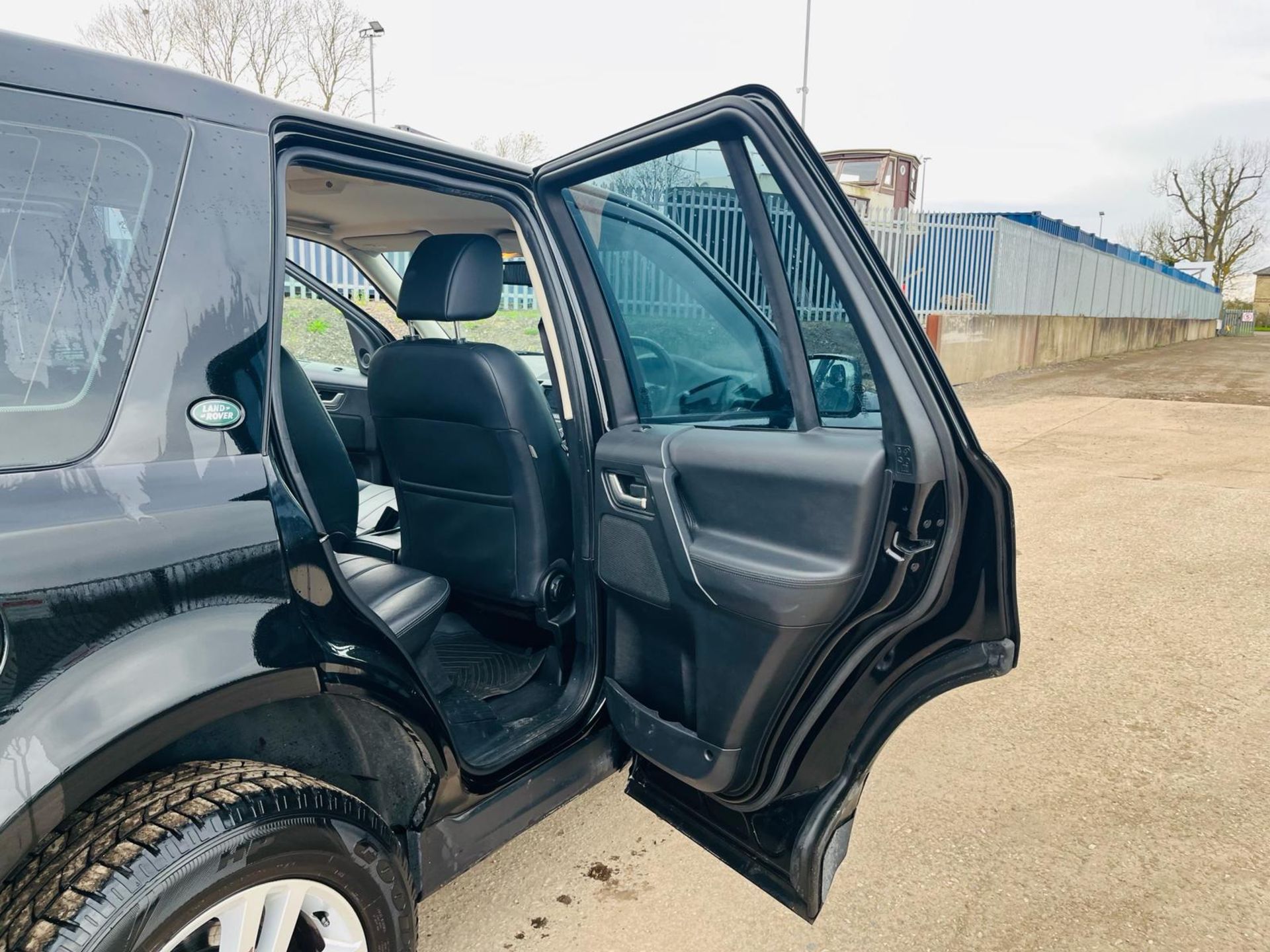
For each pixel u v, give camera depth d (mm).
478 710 1886
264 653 1146
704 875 2000
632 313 1932
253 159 1268
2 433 1005
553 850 2096
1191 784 2367
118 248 1113
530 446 1990
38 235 1053
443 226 2525
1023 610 3676
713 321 1743
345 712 1382
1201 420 9234
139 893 1005
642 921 1838
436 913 1864
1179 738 2613
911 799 2309
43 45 1084
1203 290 38156
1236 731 2648
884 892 1934
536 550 2055
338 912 1252
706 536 1596
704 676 1603
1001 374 15172
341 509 2320
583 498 1903
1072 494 5785
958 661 1418
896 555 1336
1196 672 3064
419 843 1498
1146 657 3191
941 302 13617
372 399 2225
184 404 1143
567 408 1906
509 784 1688
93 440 1063
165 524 1079
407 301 1933
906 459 1298
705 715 1608
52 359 1050
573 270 1900
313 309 3289
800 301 1489
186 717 1061
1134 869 2010
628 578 1775
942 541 1329
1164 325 29531
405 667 1395
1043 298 16547
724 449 1569
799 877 1535
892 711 1513
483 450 2025
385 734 1431
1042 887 1948
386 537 2812
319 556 1261
